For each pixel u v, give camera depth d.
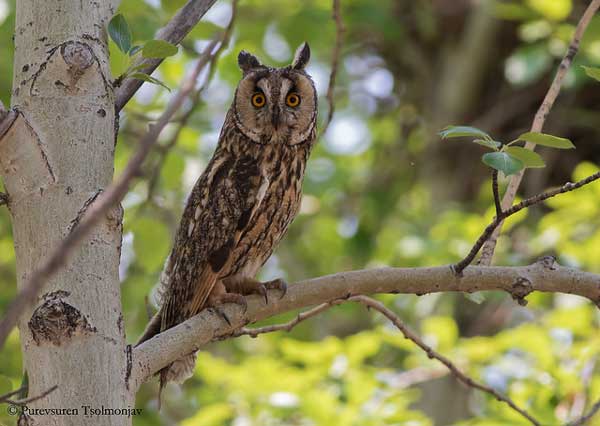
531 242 12.70
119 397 4.94
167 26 6.27
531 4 13.64
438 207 16.22
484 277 6.05
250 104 8.28
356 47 16.84
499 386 10.15
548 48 13.30
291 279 17.11
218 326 6.05
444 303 14.16
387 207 17.17
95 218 3.16
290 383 10.41
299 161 8.41
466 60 16.42
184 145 13.26
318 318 16.55
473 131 5.55
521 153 5.47
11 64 11.52
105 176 5.20
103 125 5.28
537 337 10.13
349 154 18.23
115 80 5.44
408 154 17.42
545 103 6.73
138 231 9.29
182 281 7.75
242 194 7.94
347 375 10.48
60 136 5.15
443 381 13.93
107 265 5.04
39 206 5.05
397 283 6.08
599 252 11.37
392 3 16.73
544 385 9.78
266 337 15.48
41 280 3.04
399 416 9.93
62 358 4.84
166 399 13.48
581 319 10.39
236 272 8.20
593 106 15.66
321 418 9.73
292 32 14.74
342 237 16.97
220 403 10.38
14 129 5.10
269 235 8.34
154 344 5.46
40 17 5.36
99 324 4.94
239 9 14.52
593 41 12.84
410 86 17.75
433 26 16.36
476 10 16.30
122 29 5.45
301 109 8.36
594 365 10.22
